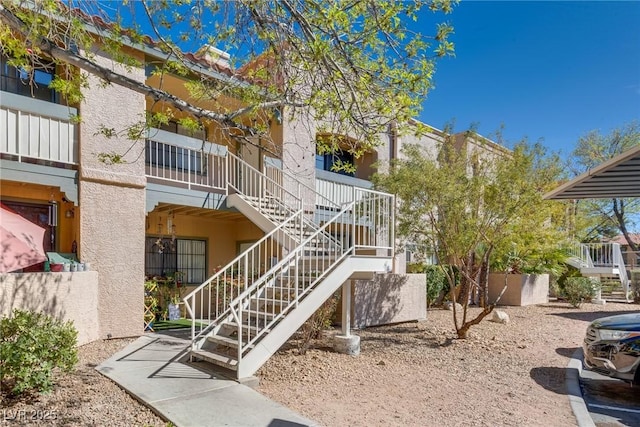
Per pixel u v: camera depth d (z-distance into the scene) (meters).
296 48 5.68
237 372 5.78
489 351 8.43
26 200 8.52
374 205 8.63
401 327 11.05
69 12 5.56
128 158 8.66
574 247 16.84
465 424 4.73
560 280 19.12
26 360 4.64
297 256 6.90
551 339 9.85
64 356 5.07
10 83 8.20
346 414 4.92
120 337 8.41
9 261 5.79
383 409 5.14
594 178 7.82
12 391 4.76
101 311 8.17
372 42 5.44
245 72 7.48
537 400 5.66
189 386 5.43
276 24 5.56
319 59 5.36
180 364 6.43
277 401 5.27
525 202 8.73
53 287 7.09
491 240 9.25
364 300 10.86
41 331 5.01
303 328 8.31
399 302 11.73
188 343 7.97
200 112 5.45
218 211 11.09
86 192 8.07
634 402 6.05
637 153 6.63
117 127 8.51
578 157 24.67
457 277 14.72
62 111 7.87
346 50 5.48
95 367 6.22
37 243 6.32
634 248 25.52
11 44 5.16
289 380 6.13
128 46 8.39
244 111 5.92
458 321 12.10
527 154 9.93
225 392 5.27
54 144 7.75
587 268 19.20
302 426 4.36
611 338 6.30
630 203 25.48
